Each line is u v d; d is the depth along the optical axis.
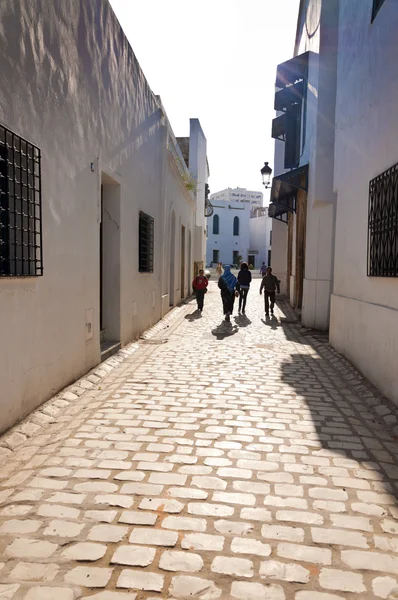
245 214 64.56
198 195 23.47
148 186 10.36
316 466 3.57
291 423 4.55
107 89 6.91
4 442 3.82
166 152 12.45
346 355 7.50
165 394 5.53
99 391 5.64
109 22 6.91
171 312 14.29
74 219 5.64
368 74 6.36
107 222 7.90
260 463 3.61
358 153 6.92
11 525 2.71
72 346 5.70
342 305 7.91
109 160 7.14
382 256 5.56
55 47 4.93
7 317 3.99
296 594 2.18
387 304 5.42
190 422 4.54
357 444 4.04
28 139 4.34
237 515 2.85
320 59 10.30
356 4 7.14
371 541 2.60
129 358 7.67
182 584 2.24
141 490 3.14
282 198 16.88
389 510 2.94
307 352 8.38
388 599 2.15
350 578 2.29
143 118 9.62
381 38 5.72
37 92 4.52
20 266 4.39
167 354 8.04
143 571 2.32
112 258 7.96
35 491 3.11
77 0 5.55
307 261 11.76
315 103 10.79
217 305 17.33
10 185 4.15
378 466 3.59
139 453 3.77
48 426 4.39
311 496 3.10
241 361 7.52
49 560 2.40
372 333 5.89
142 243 9.85
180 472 3.43
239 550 2.50
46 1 4.66
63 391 5.33
